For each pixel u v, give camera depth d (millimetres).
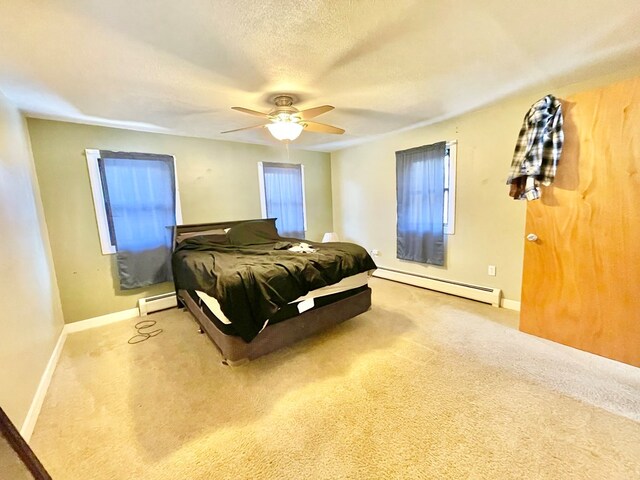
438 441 1501
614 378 1960
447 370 2104
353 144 4758
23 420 1641
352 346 2488
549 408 1704
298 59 1827
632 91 1878
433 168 3631
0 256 1682
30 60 1707
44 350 2238
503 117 2967
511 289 3148
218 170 4055
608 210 2039
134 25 1419
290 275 2242
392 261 4516
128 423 1697
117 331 2990
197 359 2387
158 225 3502
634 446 1437
